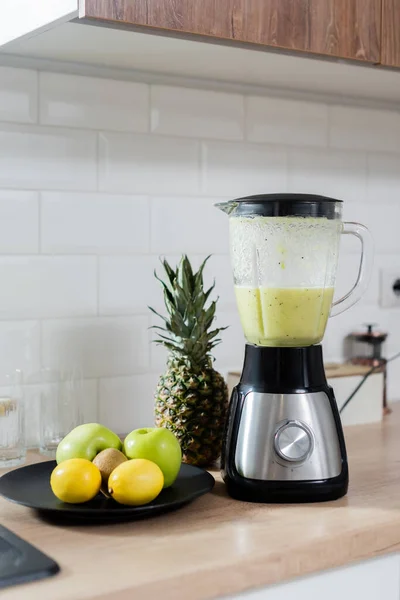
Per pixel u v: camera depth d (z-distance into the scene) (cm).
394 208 199
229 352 177
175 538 107
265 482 122
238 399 126
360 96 186
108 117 158
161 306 167
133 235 163
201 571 96
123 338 163
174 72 158
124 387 164
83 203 157
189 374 140
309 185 185
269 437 122
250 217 125
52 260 154
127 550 102
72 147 155
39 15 125
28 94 150
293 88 175
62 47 138
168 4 121
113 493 113
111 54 143
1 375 150
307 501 122
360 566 111
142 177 163
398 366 203
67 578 93
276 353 124
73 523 113
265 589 102
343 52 139
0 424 143
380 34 144
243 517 116
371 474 138
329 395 127
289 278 124
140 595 92
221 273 175
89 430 125
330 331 190
